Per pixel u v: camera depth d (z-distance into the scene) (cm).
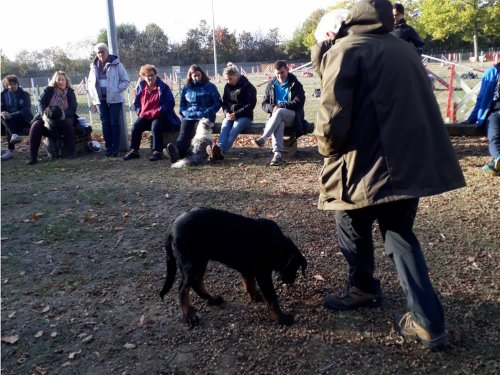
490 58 4309
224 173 718
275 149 748
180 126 838
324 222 507
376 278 378
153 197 620
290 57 6291
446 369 278
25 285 405
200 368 291
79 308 365
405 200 288
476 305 340
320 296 366
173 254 334
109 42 881
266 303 332
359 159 284
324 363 290
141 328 336
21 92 948
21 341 326
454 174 283
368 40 279
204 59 5744
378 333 316
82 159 866
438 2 4550
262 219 340
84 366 299
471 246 432
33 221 552
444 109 1172
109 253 461
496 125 642
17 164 852
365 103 277
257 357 299
